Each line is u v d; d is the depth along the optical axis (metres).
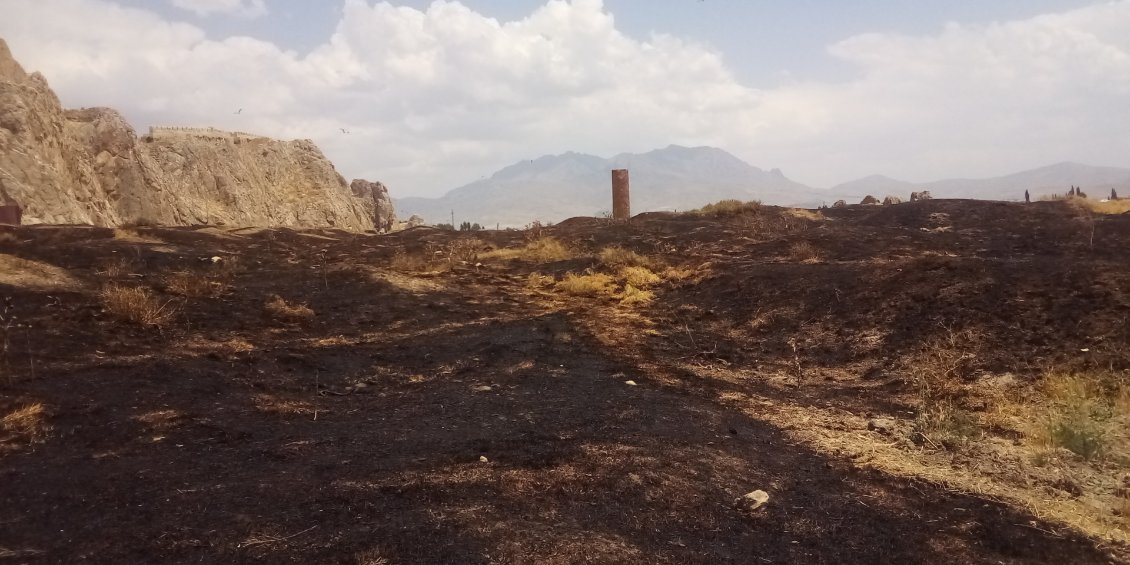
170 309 9.77
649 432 6.07
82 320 8.48
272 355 8.28
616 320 11.51
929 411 7.10
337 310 11.25
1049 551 4.18
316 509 4.09
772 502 4.74
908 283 10.66
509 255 17.67
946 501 4.95
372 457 5.15
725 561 3.83
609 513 4.30
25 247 13.56
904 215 20.30
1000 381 7.61
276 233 20.98
